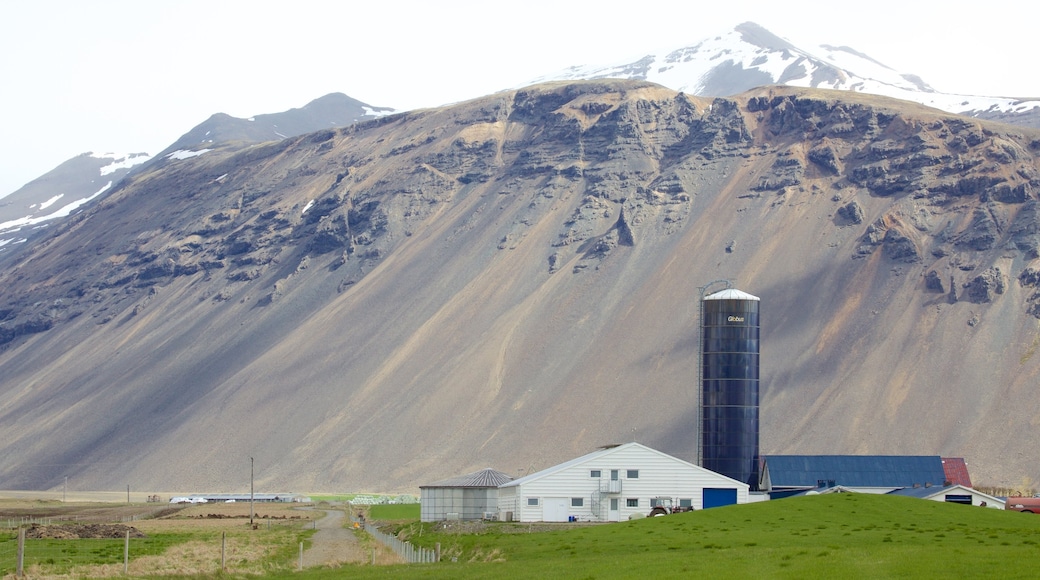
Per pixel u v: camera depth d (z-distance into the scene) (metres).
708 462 180.75
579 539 101.06
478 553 99.62
